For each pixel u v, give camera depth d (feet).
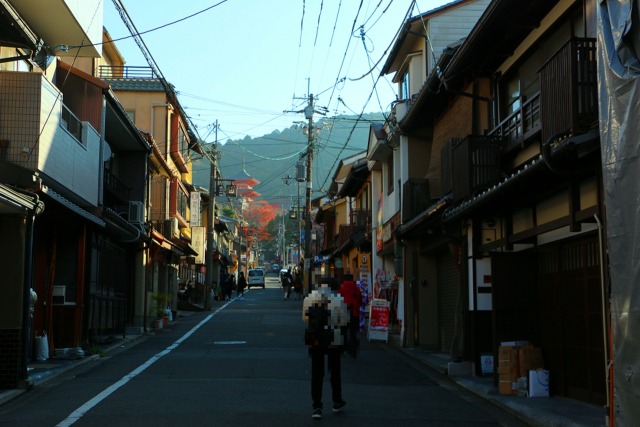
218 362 47.34
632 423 21.01
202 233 139.23
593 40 27.66
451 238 46.34
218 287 168.14
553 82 29.43
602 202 26.48
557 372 34.68
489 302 42.83
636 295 20.80
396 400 34.32
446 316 59.21
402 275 68.13
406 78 73.20
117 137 74.90
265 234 423.23
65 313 52.06
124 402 31.53
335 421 27.96
